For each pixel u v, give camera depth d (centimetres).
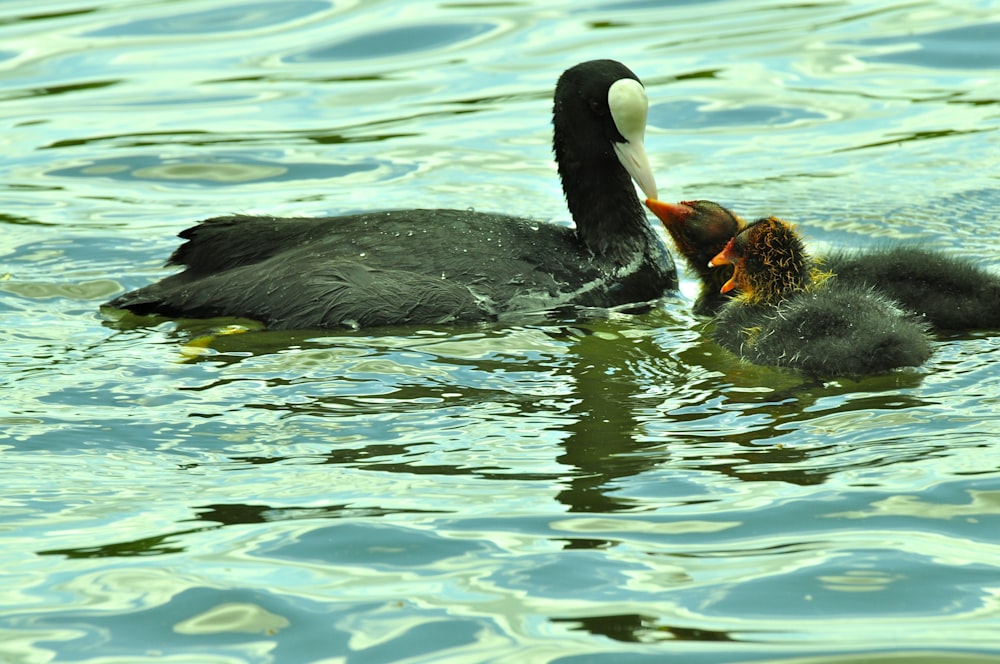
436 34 2384
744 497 914
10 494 947
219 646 759
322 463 995
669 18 2453
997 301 1265
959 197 1708
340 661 741
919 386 1112
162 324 1329
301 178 1861
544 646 750
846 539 853
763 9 2489
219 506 926
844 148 1911
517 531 878
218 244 1402
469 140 1986
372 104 2117
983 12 2388
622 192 1494
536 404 1108
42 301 1426
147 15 2475
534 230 1436
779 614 775
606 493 930
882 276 1338
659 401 1112
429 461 993
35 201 1777
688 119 2038
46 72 2217
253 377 1168
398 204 1759
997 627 758
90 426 1066
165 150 1952
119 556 857
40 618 788
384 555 852
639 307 1434
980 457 956
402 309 1288
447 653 745
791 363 1179
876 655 735
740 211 1700
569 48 2298
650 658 738
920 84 2116
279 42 2353
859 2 2498
